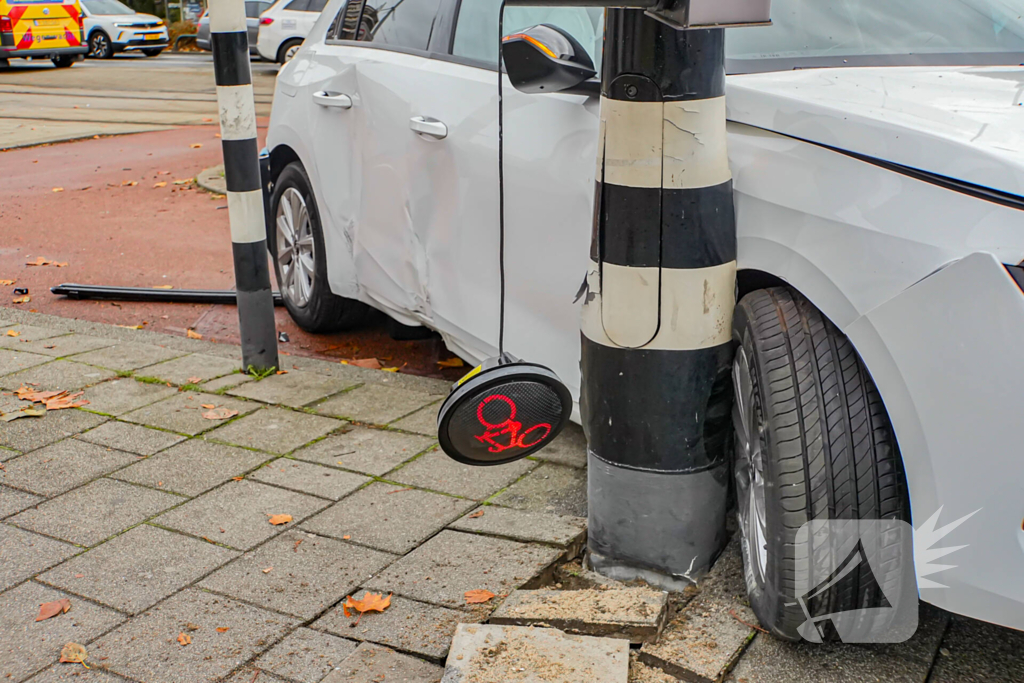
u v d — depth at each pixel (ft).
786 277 7.70
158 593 8.96
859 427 7.30
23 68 77.46
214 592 8.98
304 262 16.51
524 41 8.29
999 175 6.58
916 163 6.98
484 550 9.53
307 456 11.72
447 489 10.84
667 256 8.06
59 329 16.71
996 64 9.71
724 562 9.36
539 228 10.51
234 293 19.16
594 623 8.20
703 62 7.67
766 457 7.58
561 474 11.12
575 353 10.32
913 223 6.88
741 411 8.29
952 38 10.12
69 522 10.20
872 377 7.09
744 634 8.29
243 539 9.86
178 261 22.21
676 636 8.28
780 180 7.77
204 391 13.79
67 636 8.37
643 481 8.73
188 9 113.80
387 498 10.65
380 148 13.55
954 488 6.60
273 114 16.81
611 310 8.36
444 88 12.20
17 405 13.21
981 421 6.43
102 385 14.01
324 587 9.02
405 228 13.24
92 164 34.35
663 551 8.88
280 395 13.67
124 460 11.62
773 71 9.18
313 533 9.95
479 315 11.91
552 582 9.34
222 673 7.90
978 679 7.78
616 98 7.85
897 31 10.10
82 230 25.08
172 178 31.76
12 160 35.22
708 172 7.91
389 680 7.79
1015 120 7.47
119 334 16.79
